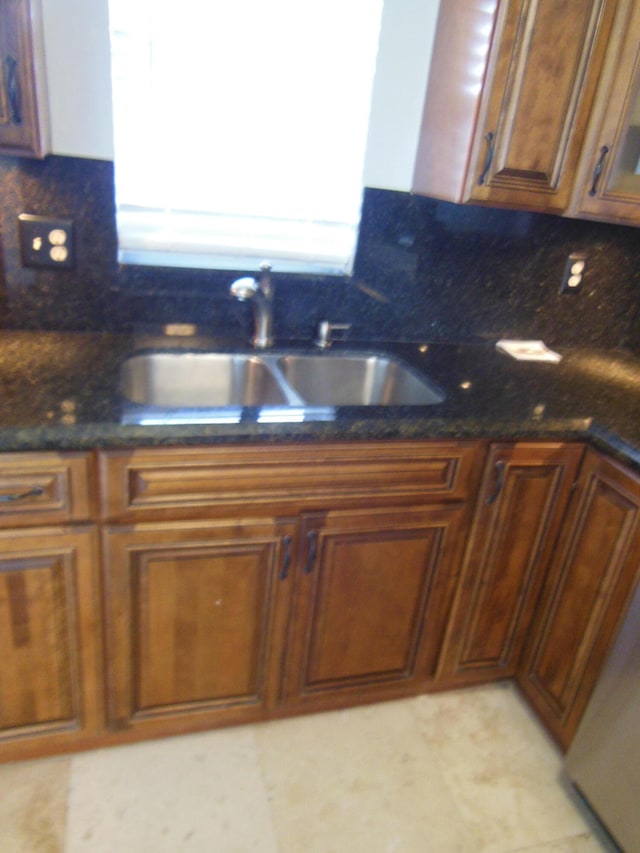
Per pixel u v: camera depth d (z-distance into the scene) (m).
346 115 1.64
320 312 1.75
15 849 1.29
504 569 1.58
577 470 1.50
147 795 1.43
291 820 1.41
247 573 1.36
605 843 1.44
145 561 1.27
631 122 1.43
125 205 1.57
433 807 1.48
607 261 1.91
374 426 1.28
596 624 1.45
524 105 1.40
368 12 1.56
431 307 1.83
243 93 1.56
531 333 1.95
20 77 1.15
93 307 1.57
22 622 1.25
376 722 1.68
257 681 1.51
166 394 1.59
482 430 1.35
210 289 1.64
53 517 1.17
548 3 1.31
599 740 1.40
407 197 1.70
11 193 1.42
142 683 1.42
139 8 1.41
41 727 1.38
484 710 1.75
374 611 1.52
